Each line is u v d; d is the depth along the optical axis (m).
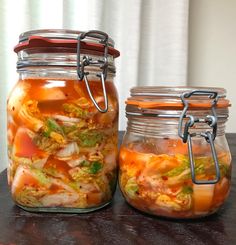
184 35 0.86
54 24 0.77
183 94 0.36
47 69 0.38
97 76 0.39
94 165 0.39
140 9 0.83
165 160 0.37
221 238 0.36
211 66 0.96
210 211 0.39
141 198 0.39
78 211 0.40
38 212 0.40
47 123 0.38
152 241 0.36
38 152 0.39
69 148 0.39
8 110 0.40
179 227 0.38
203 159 0.37
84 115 0.38
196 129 0.38
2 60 0.74
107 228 0.38
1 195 0.45
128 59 0.84
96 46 0.38
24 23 0.73
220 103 0.38
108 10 0.82
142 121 0.39
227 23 0.95
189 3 0.93
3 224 0.38
